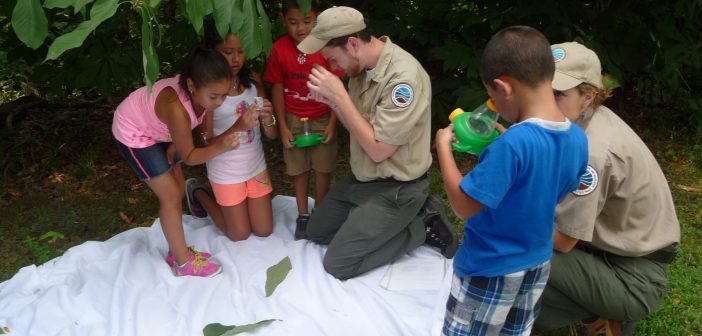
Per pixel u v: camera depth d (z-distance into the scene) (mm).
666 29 4746
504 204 1822
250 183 3260
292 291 2871
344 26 2654
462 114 2016
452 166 1880
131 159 2877
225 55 2893
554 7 4395
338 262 2992
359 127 2793
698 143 4965
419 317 2729
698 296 3051
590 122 2318
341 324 2674
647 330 2803
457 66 4371
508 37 1757
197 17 2109
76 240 3695
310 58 3289
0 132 4934
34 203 4098
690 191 4211
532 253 1920
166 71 5105
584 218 2225
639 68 4773
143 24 1997
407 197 2984
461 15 4516
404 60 2773
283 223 3598
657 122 5367
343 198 3193
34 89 5484
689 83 5453
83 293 2826
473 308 2031
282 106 3465
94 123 5285
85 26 1855
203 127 3094
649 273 2463
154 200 4164
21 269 3037
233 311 2799
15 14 1942
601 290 2453
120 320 2703
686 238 3611
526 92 1754
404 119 2734
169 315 2760
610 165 2236
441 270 3090
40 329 2637
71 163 4691
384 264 3133
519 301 2045
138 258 3127
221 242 3365
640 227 2393
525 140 1715
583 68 2119
